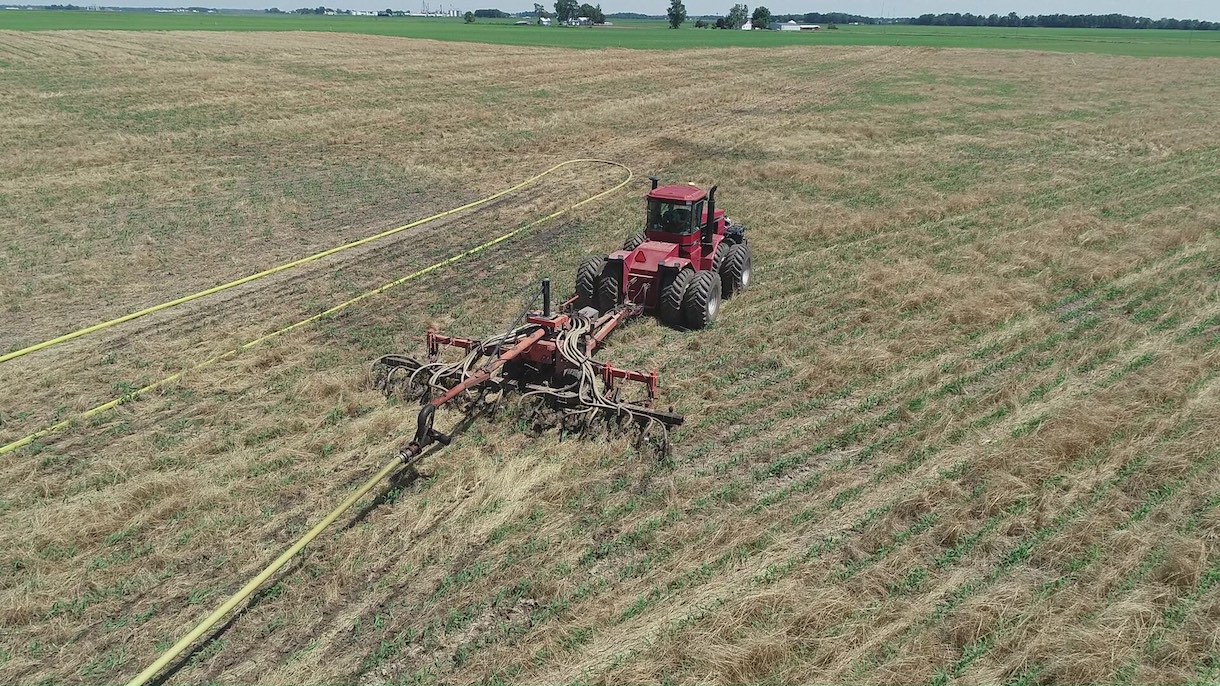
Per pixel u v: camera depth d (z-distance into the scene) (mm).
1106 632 5527
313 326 11289
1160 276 12672
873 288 12219
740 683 5270
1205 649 5426
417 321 11469
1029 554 6371
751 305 11898
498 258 14531
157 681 5312
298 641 5664
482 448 7992
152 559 6387
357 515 6961
